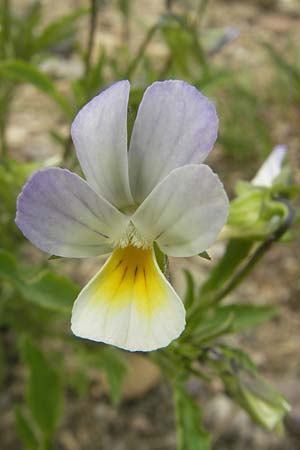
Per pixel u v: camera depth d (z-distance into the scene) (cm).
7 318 14
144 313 7
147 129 7
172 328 7
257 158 21
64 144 14
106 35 24
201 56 14
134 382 15
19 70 12
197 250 7
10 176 13
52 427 12
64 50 22
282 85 23
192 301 10
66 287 11
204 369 15
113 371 13
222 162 21
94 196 7
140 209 7
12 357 15
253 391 10
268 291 17
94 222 7
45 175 7
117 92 7
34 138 20
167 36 14
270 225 10
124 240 7
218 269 10
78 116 7
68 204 7
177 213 7
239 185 10
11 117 21
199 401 15
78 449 14
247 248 10
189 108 7
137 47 23
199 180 7
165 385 15
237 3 29
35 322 14
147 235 7
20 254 16
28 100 22
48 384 12
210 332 10
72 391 15
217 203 7
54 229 7
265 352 16
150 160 7
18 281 10
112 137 7
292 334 16
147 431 15
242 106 21
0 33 14
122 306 7
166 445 14
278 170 10
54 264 15
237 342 16
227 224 10
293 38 27
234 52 26
